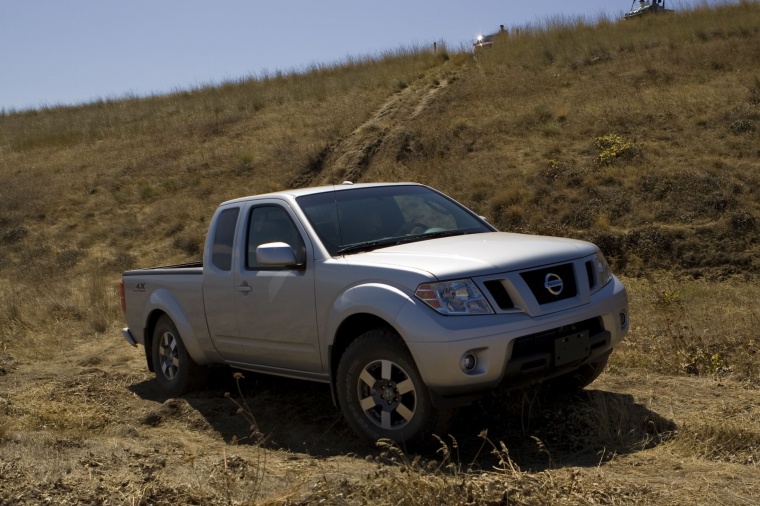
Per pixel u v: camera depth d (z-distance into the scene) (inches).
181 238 731.4
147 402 272.5
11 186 975.0
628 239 542.6
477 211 645.3
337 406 212.2
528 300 186.5
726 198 556.1
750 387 232.8
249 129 1063.0
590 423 200.8
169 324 275.1
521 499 143.3
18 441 202.8
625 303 213.2
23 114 1603.1
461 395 182.7
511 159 721.6
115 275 669.3
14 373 332.2
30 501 151.6
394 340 188.7
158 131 1160.2
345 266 202.8
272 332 225.9
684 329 313.6
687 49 929.5
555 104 836.6
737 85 771.4
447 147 802.8
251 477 170.2
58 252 759.7
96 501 151.6
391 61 1269.7
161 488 156.4
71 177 987.3
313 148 903.7
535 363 186.4
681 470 168.6
